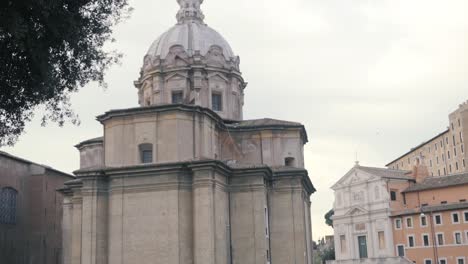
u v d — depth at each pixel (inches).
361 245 3469.5
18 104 679.7
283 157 1813.5
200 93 1893.5
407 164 5398.6
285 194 1706.4
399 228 3284.9
